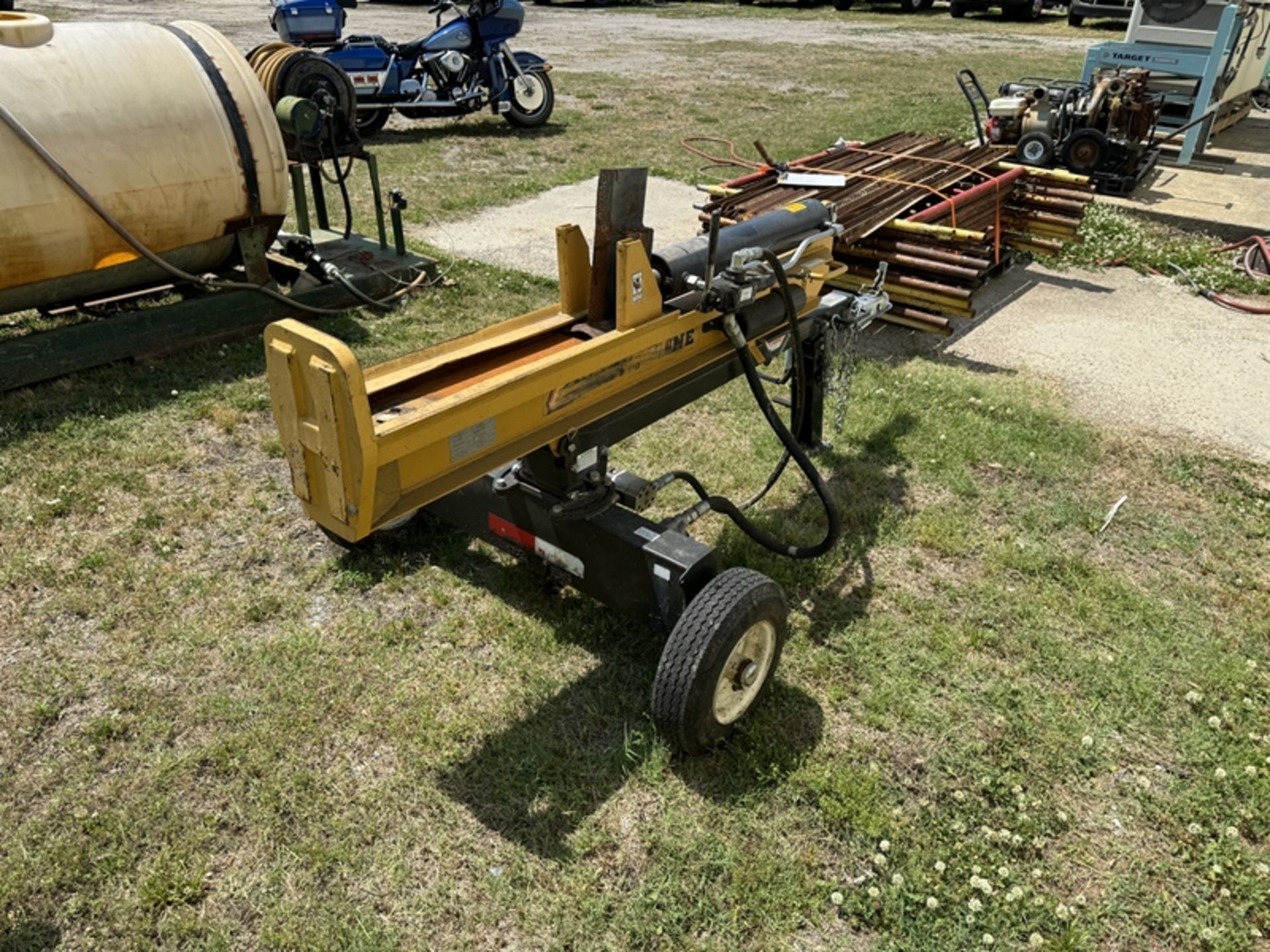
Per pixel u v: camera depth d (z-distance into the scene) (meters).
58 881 2.39
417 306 6.02
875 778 2.73
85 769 2.70
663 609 2.76
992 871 2.50
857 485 4.23
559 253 2.84
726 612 2.53
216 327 5.31
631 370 2.80
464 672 3.11
